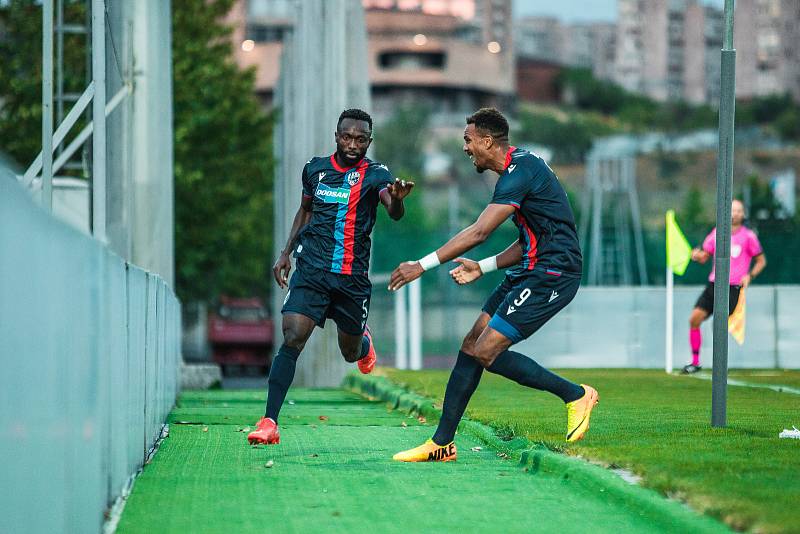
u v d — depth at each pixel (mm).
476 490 16266
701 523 12406
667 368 50062
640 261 82688
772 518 12008
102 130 22531
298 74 58250
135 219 48969
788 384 41094
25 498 8875
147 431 19891
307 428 26781
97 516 12656
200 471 18297
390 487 16562
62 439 10367
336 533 13117
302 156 56938
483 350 19531
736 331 46531
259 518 14047
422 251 78000
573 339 57906
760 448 18594
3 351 8109
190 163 97250
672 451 18016
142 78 48906
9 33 81938
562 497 15633
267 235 132250
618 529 13305
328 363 52812
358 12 54562
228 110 99750
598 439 20312
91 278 12188
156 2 48938
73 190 42562
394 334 68062
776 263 70688
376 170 21891
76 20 69875
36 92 80250
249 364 111125
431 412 28797
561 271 19562
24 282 8750
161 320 25328
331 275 21766
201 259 98750
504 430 22156
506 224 73125
